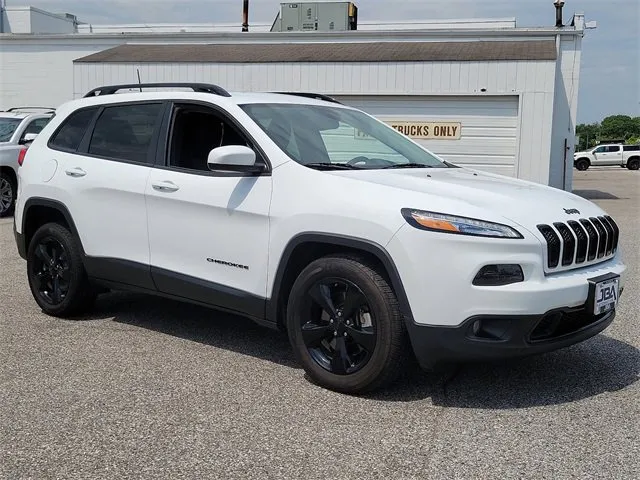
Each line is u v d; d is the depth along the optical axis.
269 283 4.39
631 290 7.07
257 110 4.80
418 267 3.78
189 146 4.94
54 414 3.82
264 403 4.00
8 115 13.02
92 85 18.36
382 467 3.25
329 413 3.87
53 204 5.60
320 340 4.25
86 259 5.44
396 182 4.18
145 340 5.18
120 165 5.21
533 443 3.51
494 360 3.81
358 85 16.83
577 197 4.68
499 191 4.25
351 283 4.03
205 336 5.30
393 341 3.91
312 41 20.95
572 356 4.90
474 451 3.42
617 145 46.12
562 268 3.93
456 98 16.42
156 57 18.52
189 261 4.80
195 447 3.44
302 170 4.32
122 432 3.60
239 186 4.52
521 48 17.81
